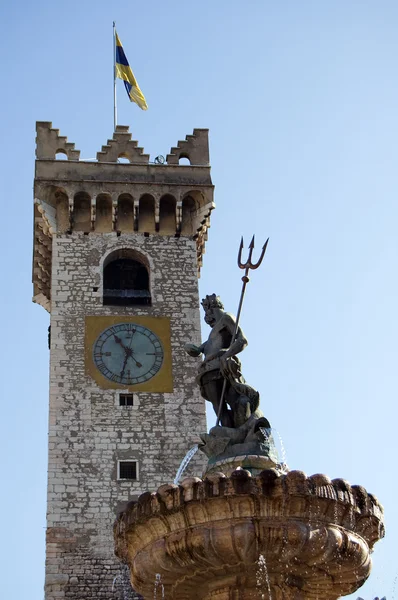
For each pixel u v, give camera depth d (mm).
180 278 60906
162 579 22500
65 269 60250
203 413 56188
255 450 24234
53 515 52188
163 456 54656
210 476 21359
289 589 22047
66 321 58562
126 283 62156
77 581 50531
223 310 28188
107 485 53375
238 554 21266
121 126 64562
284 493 21156
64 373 56781
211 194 62875
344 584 23000
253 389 25656
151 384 56938
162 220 62438
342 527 21875
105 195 61844
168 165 63250
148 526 22031
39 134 63406
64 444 54438
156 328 58969
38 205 61188
